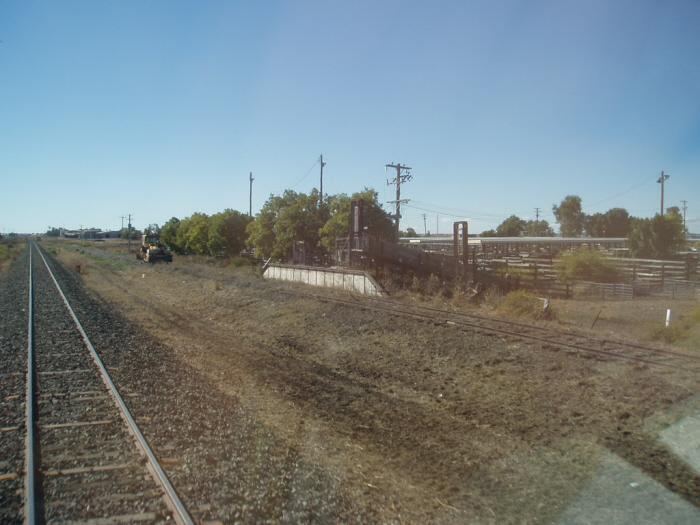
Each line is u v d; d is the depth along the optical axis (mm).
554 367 9992
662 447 6660
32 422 7695
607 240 58812
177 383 10305
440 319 14961
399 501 5594
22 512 5105
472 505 5496
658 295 31438
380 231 35469
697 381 8852
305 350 14008
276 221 40406
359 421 8266
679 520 5023
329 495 5648
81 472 6039
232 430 7668
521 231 106875
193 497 5449
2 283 33562
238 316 19953
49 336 15117
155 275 38594
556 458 6566
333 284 25375
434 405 8945
